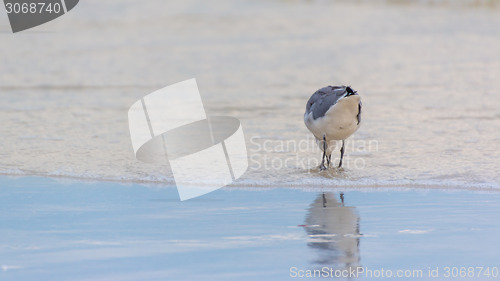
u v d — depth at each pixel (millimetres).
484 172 12586
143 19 43031
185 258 8406
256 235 9305
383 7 46125
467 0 47156
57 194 11516
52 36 37000
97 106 20297
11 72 27109
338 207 10719
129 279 7742
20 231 9477
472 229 9461
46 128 17109
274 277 7801
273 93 22203
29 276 7816
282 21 41719
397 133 16031
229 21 42125
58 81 25078
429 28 37500
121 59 30188
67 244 8930
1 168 13281
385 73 25484
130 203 10977
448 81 23391
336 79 24641
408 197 11250
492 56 28547
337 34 36469
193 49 32719
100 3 48969
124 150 14758
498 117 17625
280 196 11438
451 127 16547
